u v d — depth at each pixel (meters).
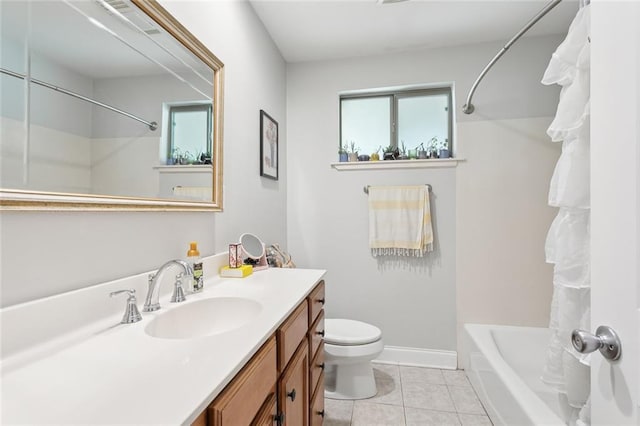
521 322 2.25
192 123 1.30
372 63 2.51
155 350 0.68
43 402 0.50
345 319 2.32
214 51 1.47
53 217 0.74
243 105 1.78
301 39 2.27
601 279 0.61
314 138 2.59
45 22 0.74
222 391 0.61
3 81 0.65
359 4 1.90
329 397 1.91
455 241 2.34
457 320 2.33
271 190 2.25
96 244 0.86
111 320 0.86
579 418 1.19
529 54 2.25
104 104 0.90
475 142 2.31
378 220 2.41
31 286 0.69
